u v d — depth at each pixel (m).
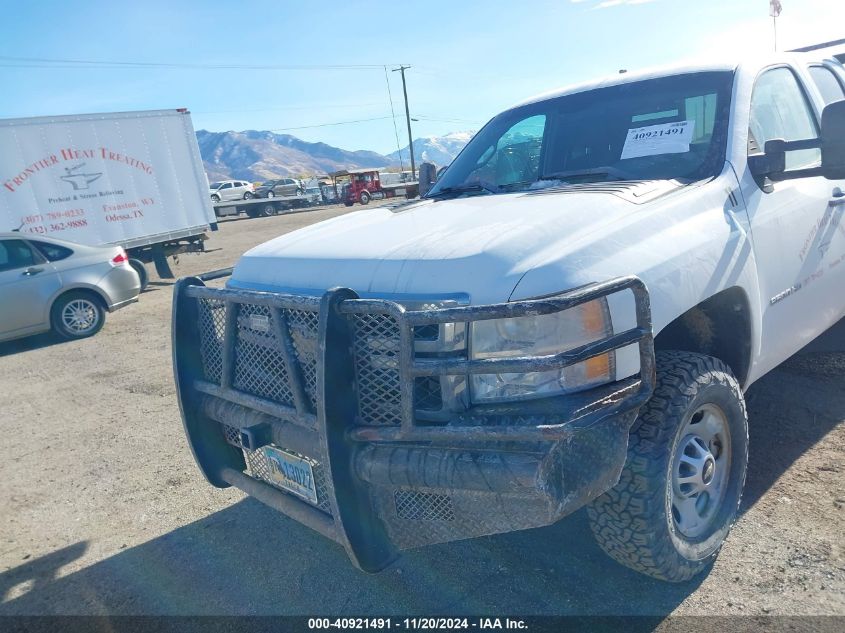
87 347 8.83
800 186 3.61
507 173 3.91
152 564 3.40
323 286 2.64
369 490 2.36
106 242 14.05
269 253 3.06
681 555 2.66
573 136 3.76
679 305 2.54
